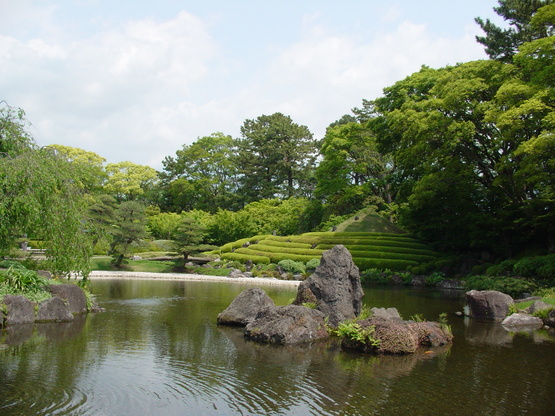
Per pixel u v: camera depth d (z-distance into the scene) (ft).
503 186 124.16
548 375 36.96
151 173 287.28
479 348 47.09
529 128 104.73
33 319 53.72
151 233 235.61
